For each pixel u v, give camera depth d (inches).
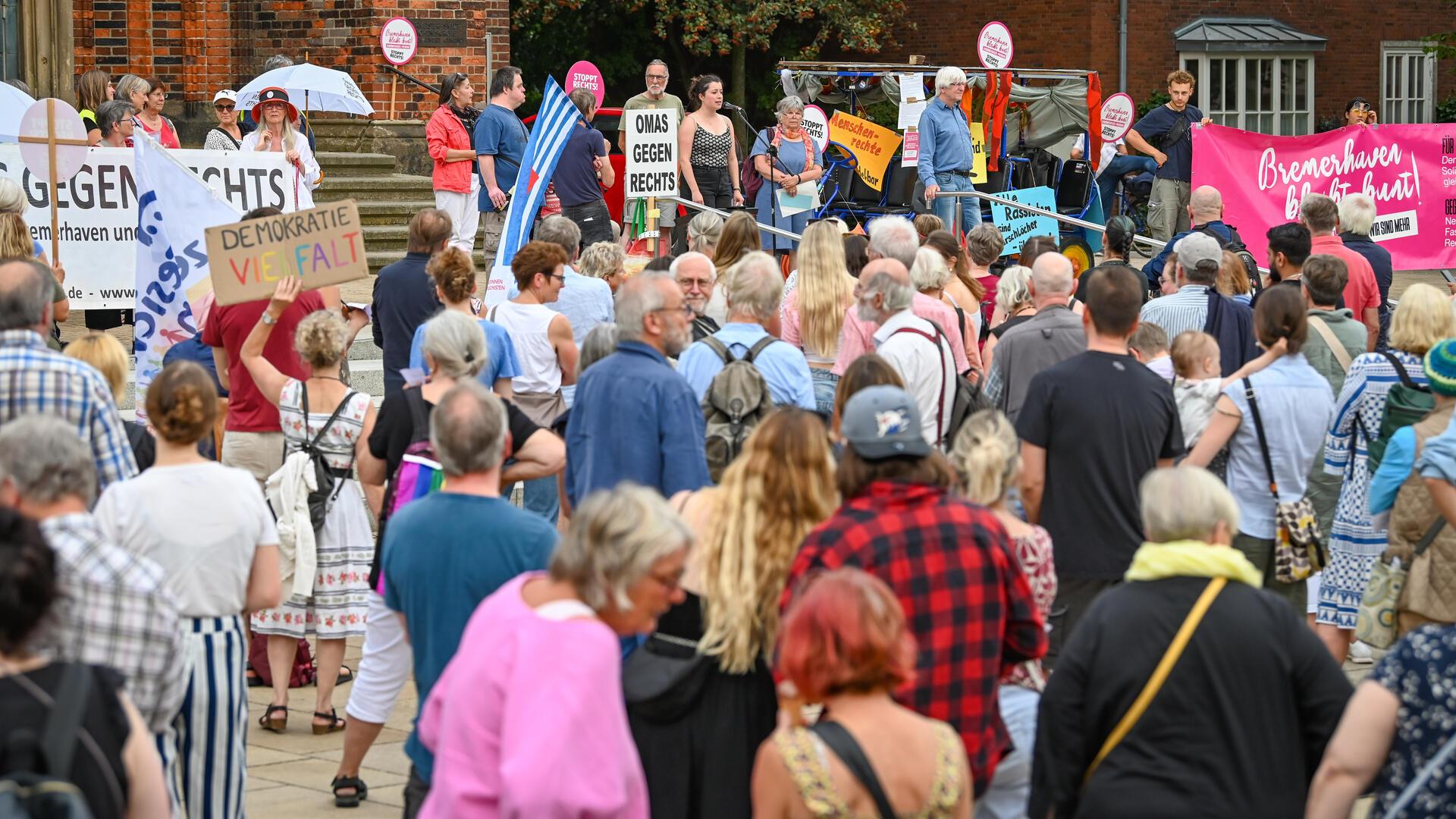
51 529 252.4
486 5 1344.7
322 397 448.8
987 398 470.3
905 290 451.5
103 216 683.4
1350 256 650.8
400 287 564.1
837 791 220.1
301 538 443.5
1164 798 256.7
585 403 377.4
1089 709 264.7
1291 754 260.8
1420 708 241.4
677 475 367.9
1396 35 2116.1
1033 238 655.8
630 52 2167.8
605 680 233.0
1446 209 928.9
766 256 447.2
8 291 331.6
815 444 296.4
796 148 988.6
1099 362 390.0
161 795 221.9
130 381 777.6
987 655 278.5
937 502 281.4
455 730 236.4
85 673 212.4
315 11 1325.0
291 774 420.2
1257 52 2007.9
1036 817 270.2
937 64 2096.5
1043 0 1973.4
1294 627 264.7
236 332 479.5
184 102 1301.7
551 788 224.8
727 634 292.7
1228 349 538.9
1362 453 460.1
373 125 1298.0
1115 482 384.5
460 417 304.8
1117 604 267.1
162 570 281.3
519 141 927.7
